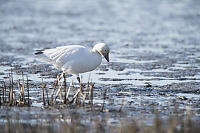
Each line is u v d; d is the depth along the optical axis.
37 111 10.69
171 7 41.59
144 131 8.71
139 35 26.31
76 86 13.48
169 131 8.58
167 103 11.54
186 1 46.03
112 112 10.65
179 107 11.12
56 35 26.05
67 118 10.08
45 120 9.89
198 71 15.95
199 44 22.84
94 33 27.03
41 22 32.06
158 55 19.58
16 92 12.62
